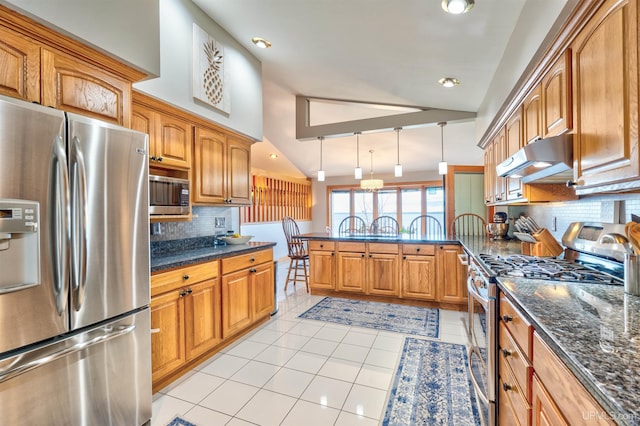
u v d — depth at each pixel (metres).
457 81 2.98
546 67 1.66
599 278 1.54
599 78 1.16
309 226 9.38
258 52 3.22
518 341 1.25
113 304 1.55
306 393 2.03
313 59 3.06
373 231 5.95
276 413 1.83
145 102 2.23
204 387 2.11
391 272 3.90
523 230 2.66
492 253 2.51
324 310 3.71
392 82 3.26
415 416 1.79
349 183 8.99
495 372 1.61
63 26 1.39
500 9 1.83
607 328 0.94
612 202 1.80
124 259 1.61
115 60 1.66
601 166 1.15
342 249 4.16
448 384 2.10
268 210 7.59
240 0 2.29
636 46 0.95
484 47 2.29
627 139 0.99
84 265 1.41
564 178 1.97
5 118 1.17
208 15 2.69
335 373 2.27
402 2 1.86
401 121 4.14
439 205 8.10
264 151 6.63
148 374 1.75
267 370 2.32
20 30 1.31
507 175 2.13
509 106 2.37
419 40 2.28
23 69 1.32
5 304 1.17
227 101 2.94
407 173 8.34
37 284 1.24
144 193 1.73
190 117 2.60
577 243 1.94
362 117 5.20
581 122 1.30
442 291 3.68
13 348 1.19
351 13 2.07
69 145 1.37
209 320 2.50
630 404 0.58
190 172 2.65
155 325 2.03
